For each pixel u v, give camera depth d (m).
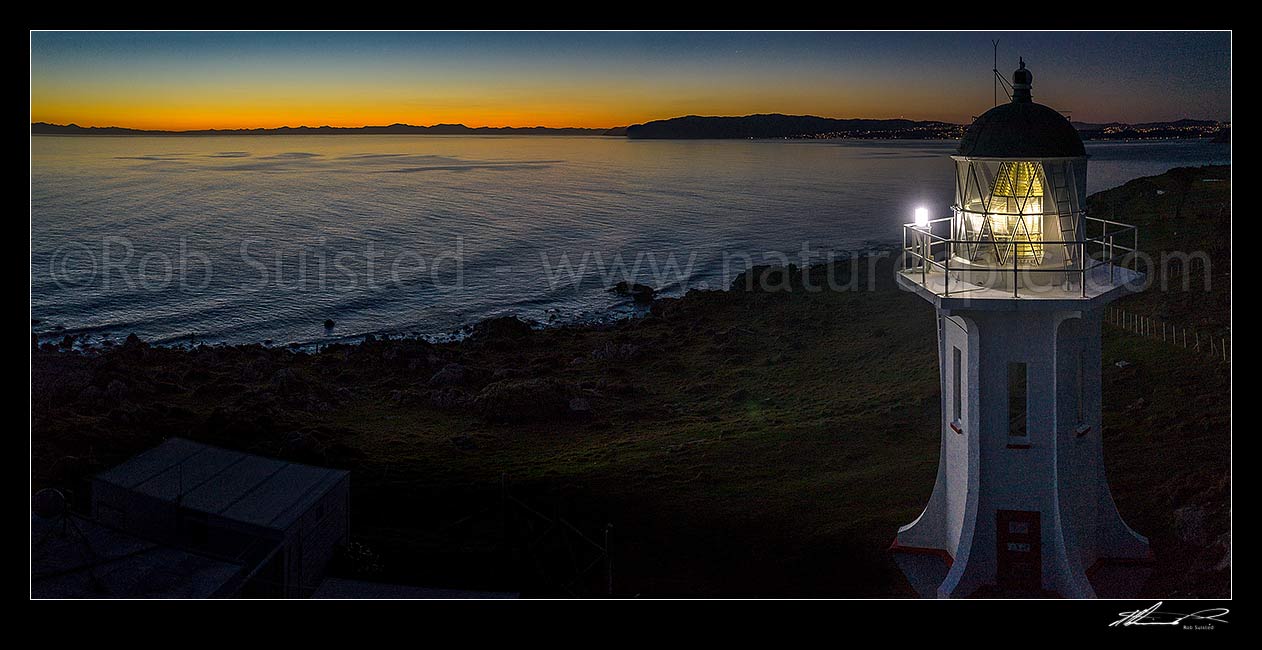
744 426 42.22
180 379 54.25
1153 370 41.03
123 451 38.22
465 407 49.75
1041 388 18.11
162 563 20.91
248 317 88.19
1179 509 23.36
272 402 48.25
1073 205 17.80
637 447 39.97
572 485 33.06
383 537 27.98
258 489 24.67
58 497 22.17
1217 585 19.66
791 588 22.36
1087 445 19.64
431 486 33.91
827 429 38.97
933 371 49.22
